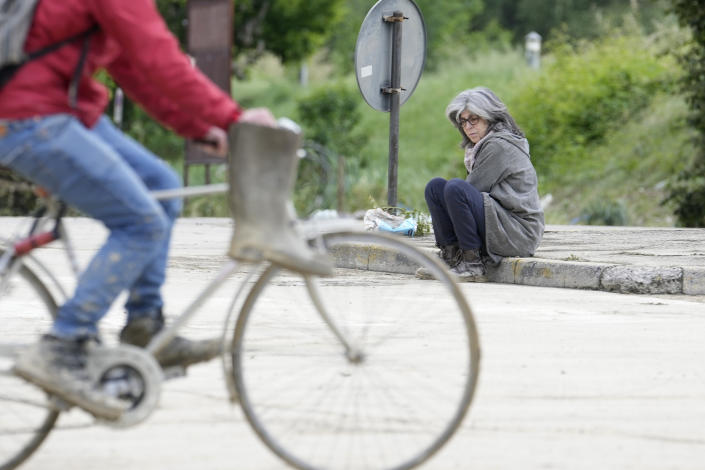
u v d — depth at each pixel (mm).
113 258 10859
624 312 22172
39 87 10414
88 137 10570
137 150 11609
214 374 15906
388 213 35781
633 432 13180
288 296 22484
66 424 13258
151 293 11805
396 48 34844
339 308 12430
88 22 10523
